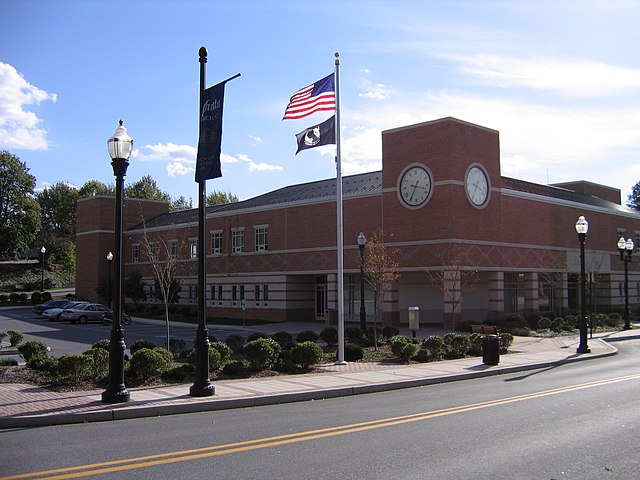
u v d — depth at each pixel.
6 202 80.19
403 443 8.36
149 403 11.41
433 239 33.44
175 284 45.25
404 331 32.50
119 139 12.09
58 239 93.88
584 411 10.87
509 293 40.28
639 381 15.22
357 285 39.53
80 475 6.83
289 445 8.28
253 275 44.00
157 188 108.00
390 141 35.69
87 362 13.95
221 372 15.80
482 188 35.03
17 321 43.12
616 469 7.08
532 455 7.70
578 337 30.88
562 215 43.31
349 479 6.65
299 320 42.16
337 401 12.66
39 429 9.69
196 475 6.82
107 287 51.47
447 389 14.29
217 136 12.95
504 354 22.48
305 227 40.59
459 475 6.80
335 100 19.05
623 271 51.38
